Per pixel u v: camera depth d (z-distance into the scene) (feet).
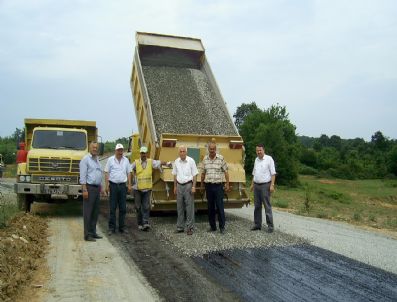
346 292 18.11
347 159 222.48
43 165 36.60
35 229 29.45
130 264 21.85
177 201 29.86
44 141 39.55
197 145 32.68
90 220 28.02
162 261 22.56
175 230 30.63
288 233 30.63
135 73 39.27
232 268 21.43
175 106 37.32
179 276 19.94
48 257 23.00
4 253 20.10
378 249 26.71
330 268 21.71
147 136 34.37
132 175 31.94
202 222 34.65
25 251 22.52
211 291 17.90
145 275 20.02
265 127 124.47
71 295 17.17
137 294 17.38
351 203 101.14
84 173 27.68
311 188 121.08
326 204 82.23
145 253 24.25
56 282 18.78
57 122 41.37
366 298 17.40
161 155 31.65
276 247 26.11
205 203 33.96
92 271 20.51
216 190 29.91
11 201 43.75
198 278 19.66
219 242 26.84
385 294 17.92
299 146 136.15
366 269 21.66
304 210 52.65
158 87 38.99
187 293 17.61
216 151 33.09
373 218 50.98
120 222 30.42
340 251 25.46
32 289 17.81
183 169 29.63
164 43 41.60
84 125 42.04
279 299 17.12
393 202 120.57
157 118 35.35
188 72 42.47
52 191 36.35
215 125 36.65
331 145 338.13
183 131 34.68
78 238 28.32
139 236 29.14
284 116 136.98
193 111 37.37
